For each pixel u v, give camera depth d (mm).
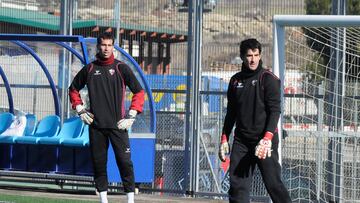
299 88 43188
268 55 51812
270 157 31344
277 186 31438
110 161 49375
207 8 51594
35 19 57438
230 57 51094
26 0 58562
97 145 38125
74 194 49938
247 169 31688
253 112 31391
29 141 52281
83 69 38344
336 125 43625
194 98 50469
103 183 38438
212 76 51031
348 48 44531
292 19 36156
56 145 51812
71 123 52625
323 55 44156
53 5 57562
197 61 50469
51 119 53531
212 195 49469
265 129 31312
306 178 40875
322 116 42906
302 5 50719
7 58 55875
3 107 57500
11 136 53156
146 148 50469
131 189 38656
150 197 49438
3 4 59438
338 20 35656
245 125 31500
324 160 41875
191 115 50594
